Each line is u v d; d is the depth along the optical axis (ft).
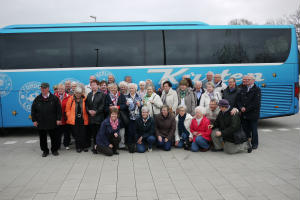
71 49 27.73
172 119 20.84
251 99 20.61
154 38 28.45
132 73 28.04
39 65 27.43
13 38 27.37
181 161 17.88
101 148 19.62
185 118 21.15
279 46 29.48
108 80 25.17
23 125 27.63
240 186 13.15
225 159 18.17
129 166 16.92
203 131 20.24
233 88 22.00
